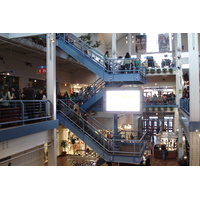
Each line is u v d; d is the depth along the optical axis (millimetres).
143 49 24859
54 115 8898
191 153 8500
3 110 6891
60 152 17156
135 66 11312
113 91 10320
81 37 14992
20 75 13273
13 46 11156
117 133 12508
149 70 19391
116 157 9992
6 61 12211
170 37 25281
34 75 14531
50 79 8961
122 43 27297
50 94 8922
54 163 8656
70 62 16359
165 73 19219
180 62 18438
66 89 20453
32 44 11305
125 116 20859
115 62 12258
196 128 8422
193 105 8594
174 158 17562
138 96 10086
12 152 6559
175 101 20188
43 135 8211
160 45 25234
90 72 20359
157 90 27016
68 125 11094
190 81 8641
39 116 8586
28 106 8414
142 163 13633
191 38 8695
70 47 11359
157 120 25078
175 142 18906
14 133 6488
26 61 13688
